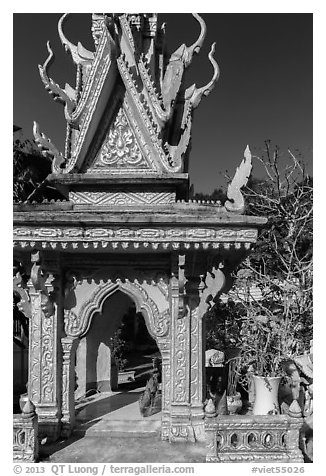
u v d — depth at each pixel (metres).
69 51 8.34
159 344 7.52
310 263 11.12
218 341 11.34
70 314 7.64
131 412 8.66
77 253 7.54
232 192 6.91
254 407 8.41
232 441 6.38
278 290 11.20
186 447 7.03
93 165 7.68
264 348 9.16
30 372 7.45
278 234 12.48
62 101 7.72
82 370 10.15
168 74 8.47
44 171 17.28
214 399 8.66
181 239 6.50
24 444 6.48
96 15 8.12
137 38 8.05
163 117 7.33
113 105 7.65
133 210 7.13
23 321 13.70
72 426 7.68
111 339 10.98
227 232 6.53
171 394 7.36
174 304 7.36
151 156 7.53
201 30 8.11
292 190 13.06
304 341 10.11
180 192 8.02
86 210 7.16
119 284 7.59
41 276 7.05
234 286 11.68
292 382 9.15
